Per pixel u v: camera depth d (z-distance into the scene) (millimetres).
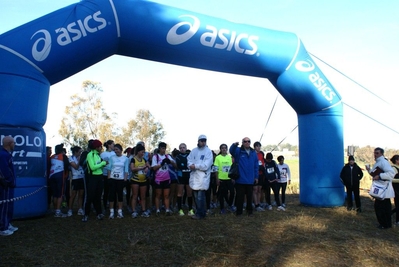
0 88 7281
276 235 6922
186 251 5820
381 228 7668
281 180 10312
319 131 10258
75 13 7867
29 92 7445
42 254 5559
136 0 8430
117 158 8547
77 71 8164
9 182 6324
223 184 9414
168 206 8883
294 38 9938
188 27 8578
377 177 7562
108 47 8227
